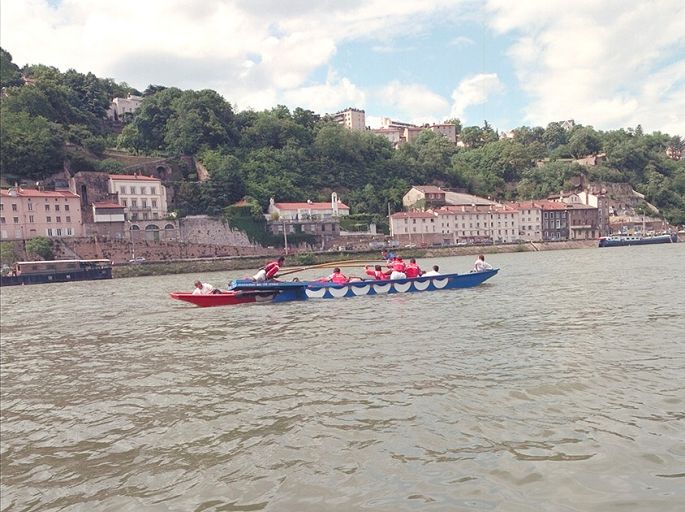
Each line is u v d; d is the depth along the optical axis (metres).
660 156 166.88
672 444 6.40
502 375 9.76
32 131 91.88
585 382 9.04
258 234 92.88
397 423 7.57
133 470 6.71
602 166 156.62
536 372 9.84
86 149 101.88
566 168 148.88
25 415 9.40
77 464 7.04
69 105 116.81
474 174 152.62
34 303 33.59
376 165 133.12
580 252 87.12
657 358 10.55
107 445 7.62
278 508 5.48
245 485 6.06
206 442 7.42
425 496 5.50
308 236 97.56
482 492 5.50
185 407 9.08
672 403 7.82
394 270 27.34
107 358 13.84
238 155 117.38
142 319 21.42
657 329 13.83
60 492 6.28
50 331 19.66
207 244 87.44
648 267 40.16
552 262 55.53
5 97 106.12
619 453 6.21
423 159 144.62
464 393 8.75
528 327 15.09
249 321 19.02
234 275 65.19
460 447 6.62
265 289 24.84
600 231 125.81
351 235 101.88
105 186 87.25
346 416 7.99
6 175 85.88
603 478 5.66
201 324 18.94
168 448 7.32
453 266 61.72
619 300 20.39
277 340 14.77
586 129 181.75
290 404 8.77
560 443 6.57
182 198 97.38
